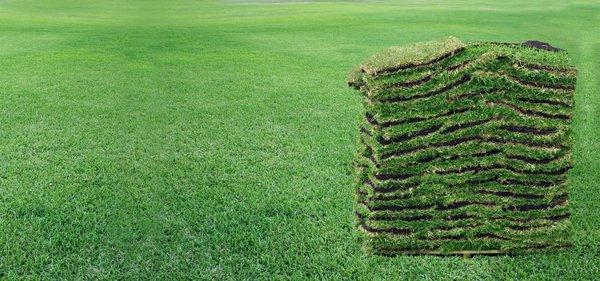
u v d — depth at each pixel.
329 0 43.34
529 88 6.33
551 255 6.81
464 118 6.46
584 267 6.65
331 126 11.89
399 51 6.71
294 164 9.83
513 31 24.98
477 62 6.30
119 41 21.84
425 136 6.53
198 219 7.93
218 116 12.58
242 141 10.98
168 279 6.59
